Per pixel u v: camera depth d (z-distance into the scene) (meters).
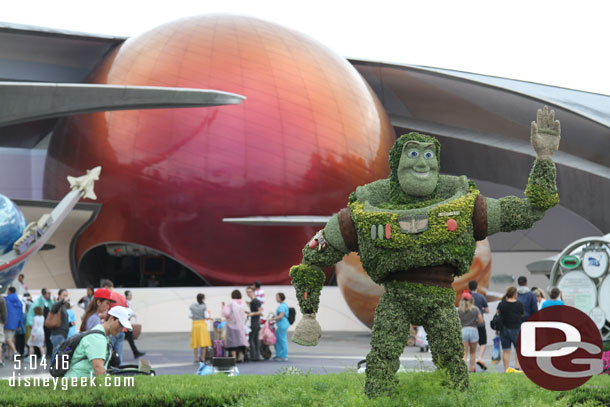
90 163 31.30
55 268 33.53
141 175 30.30
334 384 6.55
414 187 6.38
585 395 6.00
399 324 6.19
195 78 30.72
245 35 32.47
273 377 7.17
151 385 6.61
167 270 35.47
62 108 17.78
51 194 33.66
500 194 43.94
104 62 34.00
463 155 44.06
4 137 40.91
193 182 29.95
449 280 6.30
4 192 40.91
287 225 30.20
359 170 32.03
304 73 32.09
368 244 6.31
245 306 26.98
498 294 29.98
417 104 42.69
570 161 40.62
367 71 41.16
